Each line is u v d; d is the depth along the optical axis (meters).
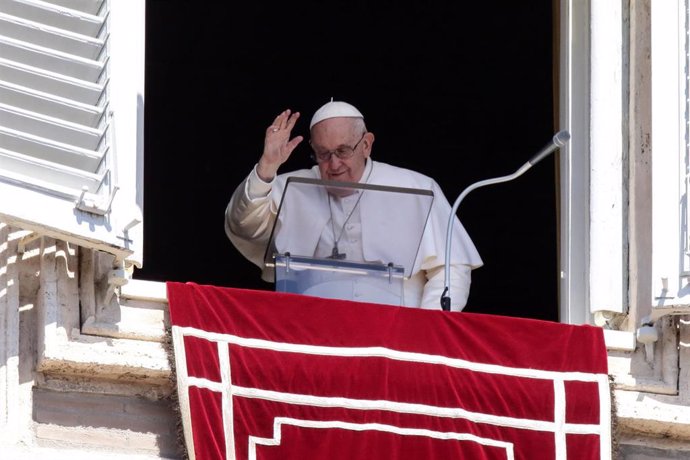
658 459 30.33
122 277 28.75
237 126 46.31
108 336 28.73
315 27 45.81
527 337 29.81
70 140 28.36
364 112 46.19
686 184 30.28
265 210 33.06
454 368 29.25
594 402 29.61
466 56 45.38
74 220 27.92
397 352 29.12
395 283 30.64
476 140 45.81
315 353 28.81
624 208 31.94
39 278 28.73
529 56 45.03
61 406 28.42
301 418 28.45
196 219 45.84
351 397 28.73
